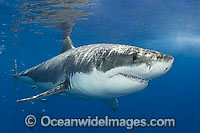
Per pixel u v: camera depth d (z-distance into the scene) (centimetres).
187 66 6044
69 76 419
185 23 1407
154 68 272
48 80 513
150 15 1170
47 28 1314
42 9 936
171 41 2295
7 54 2564
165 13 1150
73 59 413
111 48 336
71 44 537
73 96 460
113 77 320
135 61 288
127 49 312
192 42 2397
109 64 319
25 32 1419
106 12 1058
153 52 290
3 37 1534
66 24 1229
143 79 306
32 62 3934
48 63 533
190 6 1051
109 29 1430
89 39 1759
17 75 707
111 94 351
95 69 342
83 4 903
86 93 394
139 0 923
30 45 2066
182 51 3325
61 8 932
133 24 1342
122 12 1079
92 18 1141
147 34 1728
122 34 1633
